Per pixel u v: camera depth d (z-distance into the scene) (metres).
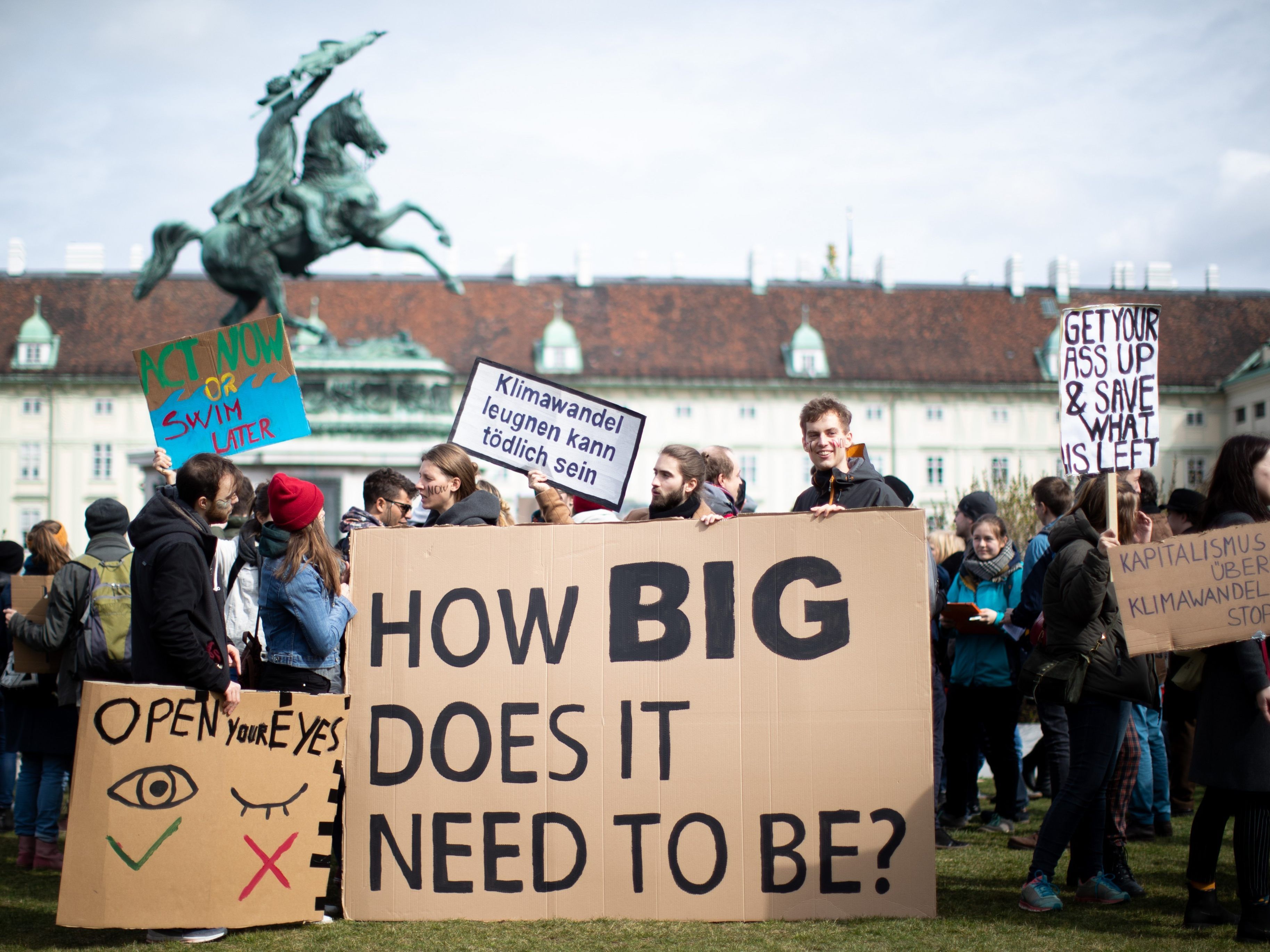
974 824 8.40
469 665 5.57
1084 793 5.57
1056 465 66.31
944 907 5.66
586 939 5.03
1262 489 5.50
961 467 66.19
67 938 5.34
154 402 6.69
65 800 10.20
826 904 5.32
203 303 67.12
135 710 5.09
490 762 5.50
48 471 64.44
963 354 67.19
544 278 69.12
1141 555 5.35
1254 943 5.01
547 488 7.00
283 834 5.30
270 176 28.39
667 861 5.38
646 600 5.54
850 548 5.46
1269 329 69.62
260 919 5.21
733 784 5.39
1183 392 67.25
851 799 5.35
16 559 8.96
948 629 8.44
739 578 5.50
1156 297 70.69
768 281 70.00
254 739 5.26
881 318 68.31
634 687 5.49
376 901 5.48
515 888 5.43
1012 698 8.04
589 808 5.44
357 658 5.64
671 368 65.19
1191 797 8.66
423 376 36.44
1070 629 5.58
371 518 7.26
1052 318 68.94
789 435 65.50
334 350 36.47
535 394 7.15
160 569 5.18
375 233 28.75
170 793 5.11
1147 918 5.45
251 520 6.23
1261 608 5.22
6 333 65.69
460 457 6.56
